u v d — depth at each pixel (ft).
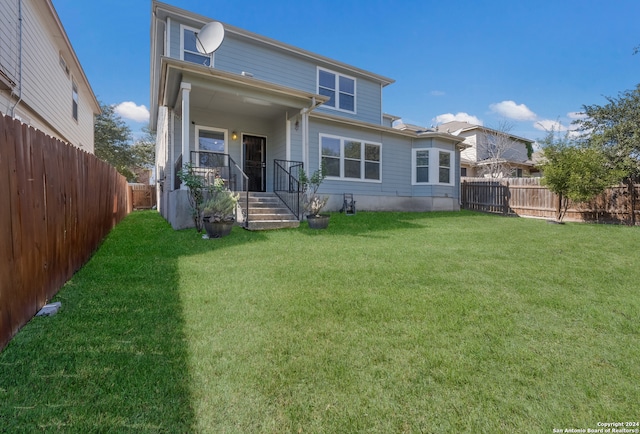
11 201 6.89
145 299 9.21
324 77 38.42
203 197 20.93
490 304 9.13
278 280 11.09
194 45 29.60
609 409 5.04
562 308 8.91
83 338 6.90
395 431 4.58
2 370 5.71
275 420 4.71
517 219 32.01
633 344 7.00
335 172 34.81
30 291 7.73
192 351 6.45
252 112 30.07
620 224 28.89
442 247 16.87
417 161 41.39
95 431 4.42
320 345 6.77
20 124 7.42
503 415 4.90
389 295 9.75
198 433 4.44
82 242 12.82
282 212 24.93
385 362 6.20
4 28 18.47
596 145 36.11
